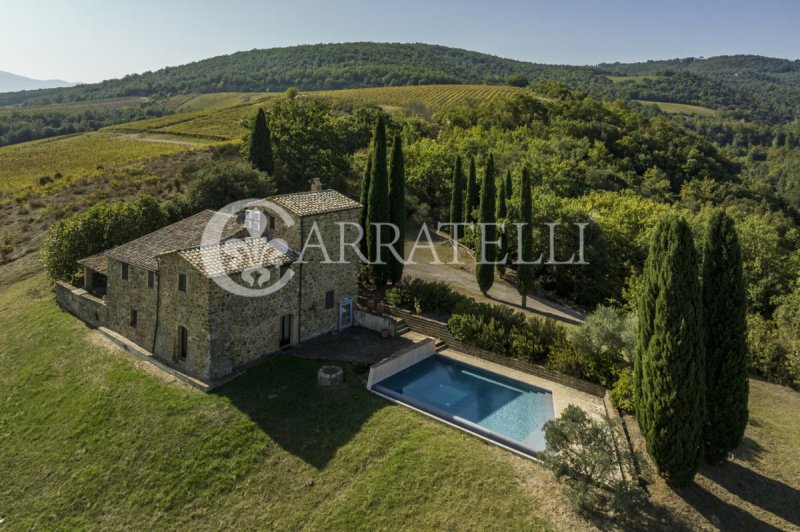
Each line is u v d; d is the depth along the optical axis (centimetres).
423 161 7438
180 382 2553
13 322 3462
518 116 12450
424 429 2216
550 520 1716
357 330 3253
